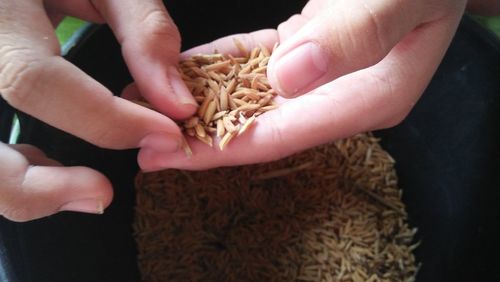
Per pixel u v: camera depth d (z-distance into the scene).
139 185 0.21
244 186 0.20
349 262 0.19
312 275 0.19
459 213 0.18
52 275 0.14
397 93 0.14
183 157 0.14
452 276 0.17
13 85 0.10
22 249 0.13
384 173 0.21
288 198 0.20
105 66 0.18
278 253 0.19
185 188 0.21
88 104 0.11
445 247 0.18
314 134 0.15
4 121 0.14
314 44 0.11
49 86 0.11
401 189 0.21
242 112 0.14
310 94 0.15
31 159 0.13
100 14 0.16
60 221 0.15
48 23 0.12
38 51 0.11
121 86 0.19
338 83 0.15
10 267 0.11
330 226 0.20
